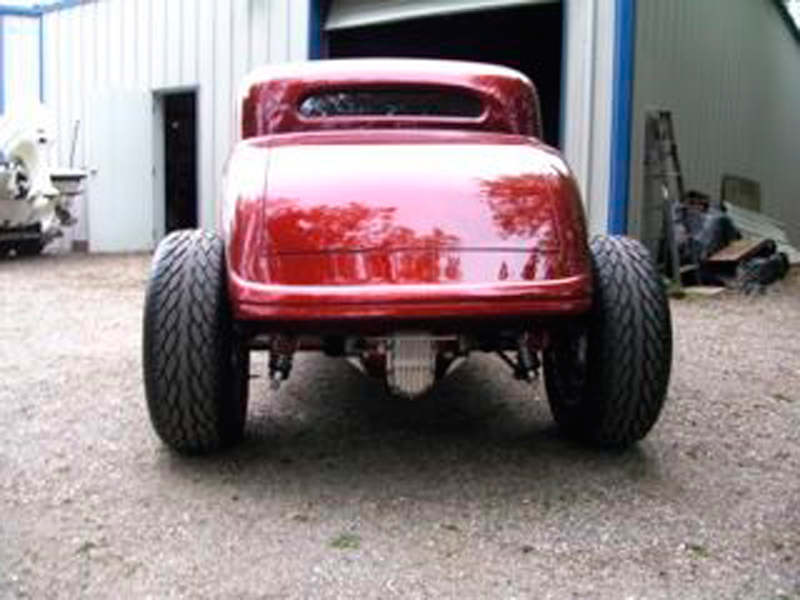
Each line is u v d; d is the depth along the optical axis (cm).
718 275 949
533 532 322
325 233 351
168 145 1368
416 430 437
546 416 460
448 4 971
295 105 448
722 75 1316
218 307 364
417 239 351
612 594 278
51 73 1448
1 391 504
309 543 312
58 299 837
